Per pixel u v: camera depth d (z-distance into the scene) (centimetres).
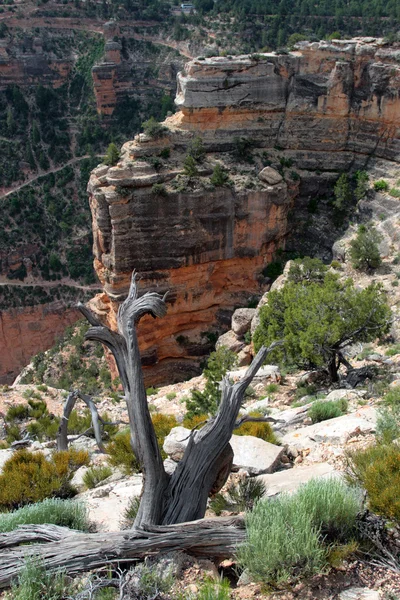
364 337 2733
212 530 997
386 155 5434
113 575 969
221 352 3728
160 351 5653
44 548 996
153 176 5147
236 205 5353
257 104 5619
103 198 5078
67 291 8912
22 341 8894
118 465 1794
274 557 894
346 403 2058
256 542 924
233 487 1267
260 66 5531
